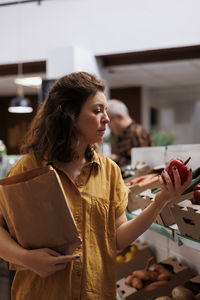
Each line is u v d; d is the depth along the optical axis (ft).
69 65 11.72
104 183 3.92
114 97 24.64
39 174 3.37
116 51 11.98
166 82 22.84
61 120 3.67
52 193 3.19
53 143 3.67
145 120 24.54
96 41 12.24
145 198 4.77
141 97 24.00
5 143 28.45
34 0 12.94
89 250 3.69
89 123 3.68
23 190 3.19
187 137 24.64
